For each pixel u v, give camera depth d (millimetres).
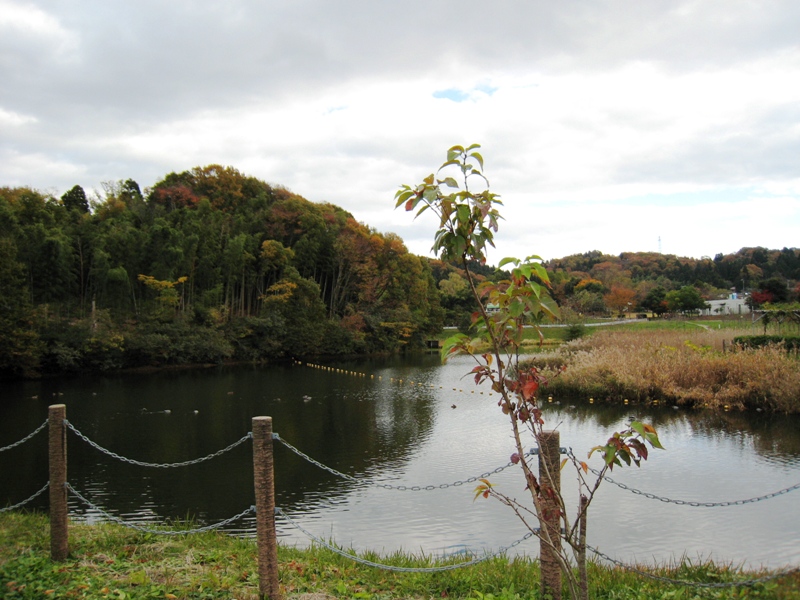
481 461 15211
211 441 18172
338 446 17250
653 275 112562
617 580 6098
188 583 5770
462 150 3422
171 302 46188
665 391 22234
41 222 42812
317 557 7027
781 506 10641
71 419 22172
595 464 14039
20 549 6863
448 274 100875
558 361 29406
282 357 53938
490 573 6246
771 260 118250
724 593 5348
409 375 38500
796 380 19562
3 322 34469
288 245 64812
